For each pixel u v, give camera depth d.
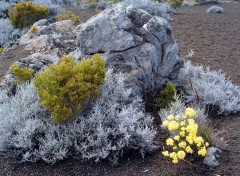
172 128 1.58
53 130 1.79
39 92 1.84
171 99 2.19
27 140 1.75
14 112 1.87
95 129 1.82
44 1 6.21
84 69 1.89
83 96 1.79
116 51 2.27
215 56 3.35
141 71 2.20
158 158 1.78
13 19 5.07
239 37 4.06
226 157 1.71
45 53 3.24
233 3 7.56
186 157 1.73
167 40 2.42
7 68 3.10
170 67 2.40
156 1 6.20
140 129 1.79
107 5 6.36
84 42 2.35
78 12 6.12
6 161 1.80
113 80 2.11
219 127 2.03
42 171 1.71
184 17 5.37
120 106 1.98
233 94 2.36
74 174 1.68
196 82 2.38
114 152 1.77
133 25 2.46
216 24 4.77
